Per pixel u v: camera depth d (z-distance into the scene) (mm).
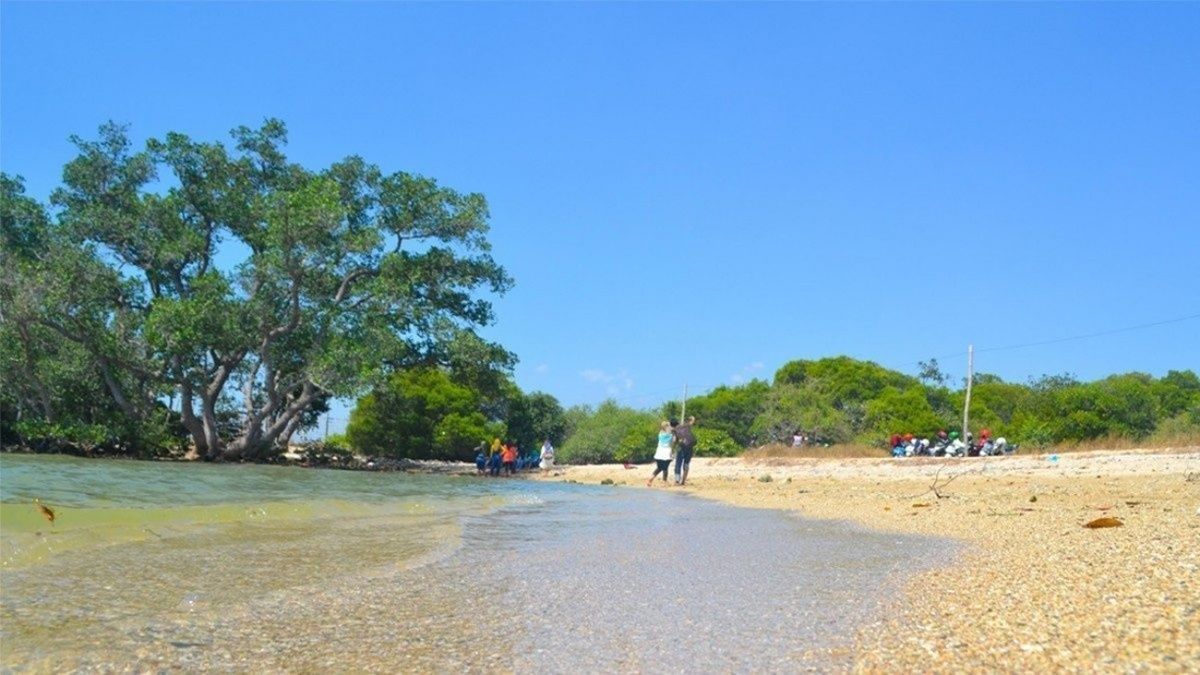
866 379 61094
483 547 9055
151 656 4547
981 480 20484
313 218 31719
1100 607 5211
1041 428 40531
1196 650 4191
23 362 31375
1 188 34719
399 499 16688
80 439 31562
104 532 9219
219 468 27359
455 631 5117
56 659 4457
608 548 9000
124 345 32125
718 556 8328
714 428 54531
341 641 4891
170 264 35188
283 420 34812
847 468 27859
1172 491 15070
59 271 30719
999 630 4809
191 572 7074
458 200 36594
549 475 33188
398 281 34844
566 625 5246
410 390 45062
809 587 6469
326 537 9781
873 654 4438
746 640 4797
